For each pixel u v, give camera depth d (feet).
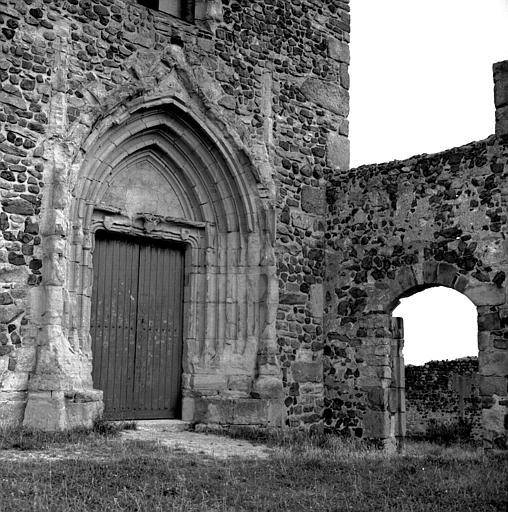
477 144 36.58
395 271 39.32
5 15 32.63
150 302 38.58
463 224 36.63
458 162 37.27
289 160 41.93
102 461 24.29
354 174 42.11
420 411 65.10
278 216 40.93
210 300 39.45
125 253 37.96
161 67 36.99
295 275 41.29
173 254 39.75
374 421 39.17
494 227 35.37
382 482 23.49
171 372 38.93
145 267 38.63
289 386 40.04
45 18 33.73
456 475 24.79
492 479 24.23
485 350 34.86
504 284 34.65
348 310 41.22
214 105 38.63
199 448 30.22
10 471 21.86
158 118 37.70
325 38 45.03
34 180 32.55
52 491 19.97
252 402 37.14
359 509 19.89
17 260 31.73
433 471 25.26
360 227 41.34
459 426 62.13
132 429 34.91
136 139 37.52
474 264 35.94
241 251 39.58
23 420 30.48
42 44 33.47
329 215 43.01
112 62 35.58
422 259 38.17
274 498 20.97
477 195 36.24
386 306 39.55
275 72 42.06
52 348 31.17
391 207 39.96
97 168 35.45
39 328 31.76
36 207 32.48
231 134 39.09
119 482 21.39
